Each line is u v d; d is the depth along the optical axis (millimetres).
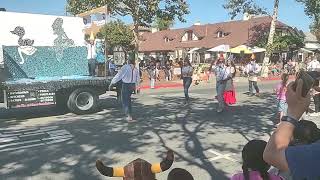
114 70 15961
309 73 1808
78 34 15773
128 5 29422
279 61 47562
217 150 8297
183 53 58812
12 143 9008
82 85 13125
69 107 12906
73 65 15008
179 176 2709
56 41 15180
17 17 14375
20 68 13805
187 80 16266
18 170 6988
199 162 7434
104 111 13750
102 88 13719
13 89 11961
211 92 21375
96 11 16766
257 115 12820
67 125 11094
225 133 9984
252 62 29828
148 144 8820
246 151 3055
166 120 11812
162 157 7781
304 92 1744
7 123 11508
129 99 11680
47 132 10148
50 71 14484
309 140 3291
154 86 25719
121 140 9203
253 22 54844
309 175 1679
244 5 38031
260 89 23438
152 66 31109
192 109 14188
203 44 57062
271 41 37219
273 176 3061
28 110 13922
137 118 12172
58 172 6879
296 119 1775
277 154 1734
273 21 37188
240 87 25094
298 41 49875
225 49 40438
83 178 6559
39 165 7281
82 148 8492
